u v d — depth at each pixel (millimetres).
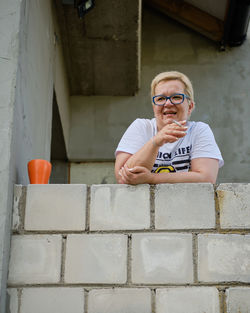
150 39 5301
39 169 2168
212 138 2266
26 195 2018
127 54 4402
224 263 1912
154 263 1918
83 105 4973
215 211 1983
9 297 1893
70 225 1974
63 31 4141
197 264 1915
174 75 2312
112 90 4953
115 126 4902
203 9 5191
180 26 5352
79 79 4781
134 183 2021
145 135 2289
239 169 4797
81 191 2018
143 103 4984
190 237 1948
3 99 2121
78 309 1878
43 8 3299
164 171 2209
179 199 1996
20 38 2307
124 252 1935
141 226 1966
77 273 1912
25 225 1977
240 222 1964
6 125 2062
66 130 4660
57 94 4031
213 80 5117
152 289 1892
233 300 1867
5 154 1997
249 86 5102
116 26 4055
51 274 1916
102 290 1894
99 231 1965
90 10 3727
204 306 1865
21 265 1926
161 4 5266
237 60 5203
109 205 1996
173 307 1865
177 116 2248
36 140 2873
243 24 4965
